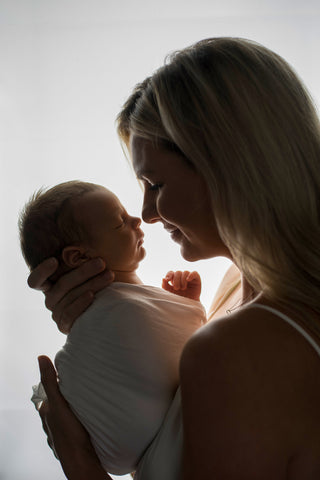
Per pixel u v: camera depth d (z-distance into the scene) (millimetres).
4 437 2350
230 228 577
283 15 2404
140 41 2398
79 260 864
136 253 921
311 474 484
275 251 561
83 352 729
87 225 878
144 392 677
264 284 562
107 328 725
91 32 2400
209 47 625
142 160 672
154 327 722
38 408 845
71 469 682
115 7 2396
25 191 2432
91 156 2416
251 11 2400
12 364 2459
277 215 562
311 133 601
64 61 2408
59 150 2420
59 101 2412
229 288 888
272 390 479
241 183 561
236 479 462
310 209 576
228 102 571
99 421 688
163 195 657
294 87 610
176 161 639
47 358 749
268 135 564
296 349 501
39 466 2254
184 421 505
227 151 565
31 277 800
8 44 2404
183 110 591
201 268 2270
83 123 2416
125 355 697
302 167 580
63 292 785
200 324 805
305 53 2408
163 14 2393
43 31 2400
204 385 487
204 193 634
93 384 704
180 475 565
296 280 547
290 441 477
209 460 475
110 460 697
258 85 580
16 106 2412
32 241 901
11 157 2422
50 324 2490
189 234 672
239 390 474
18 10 2393
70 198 896
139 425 667
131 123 686
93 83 2404
